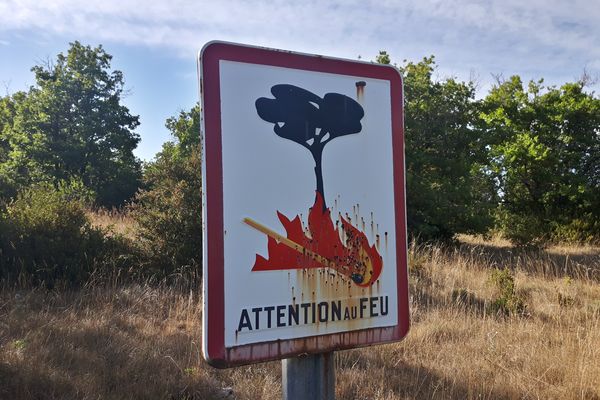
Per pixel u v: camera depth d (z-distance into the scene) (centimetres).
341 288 222
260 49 210
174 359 506
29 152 2500
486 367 507
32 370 437
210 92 200
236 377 482
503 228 1647
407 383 475
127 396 425
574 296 809
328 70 224
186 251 862
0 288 730
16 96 2944
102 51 2700
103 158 2630
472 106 1523
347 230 224
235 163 202
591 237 1814
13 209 858
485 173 1939
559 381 484
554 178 1989
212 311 195
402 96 243
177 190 895
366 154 231
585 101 2106
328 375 225
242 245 201
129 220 1265
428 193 1384
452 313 680
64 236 823
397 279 236
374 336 229
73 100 2605
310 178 217
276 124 211
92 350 512
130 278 826
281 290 209
